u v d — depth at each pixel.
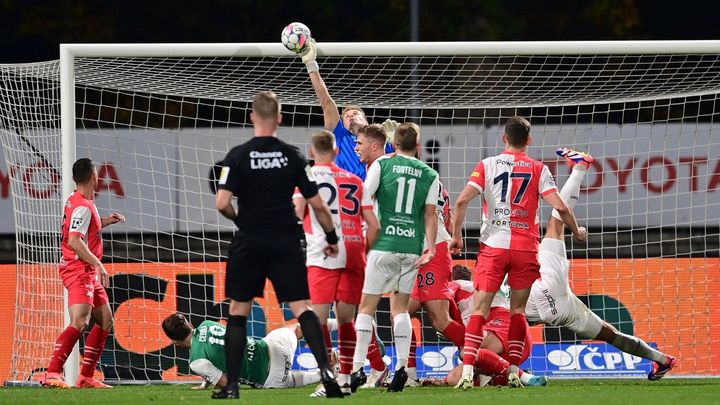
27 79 39.38
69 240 32.56
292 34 32.34
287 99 40.91
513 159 30.17
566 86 41.00
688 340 38.44
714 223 39.75
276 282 24.47
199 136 40.34
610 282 38.78
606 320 38.69
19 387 33.66
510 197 29.95
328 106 32.38
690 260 38.62
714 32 80.38
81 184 33.12
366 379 29.36
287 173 24.45
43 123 39.91
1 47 78.62
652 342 38.53
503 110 48.50
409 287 28.20
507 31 79.19
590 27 80.12
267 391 30.50
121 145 40.19
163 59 38.53
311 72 32.44
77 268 33.16
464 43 36.22
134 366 37.97
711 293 38.53
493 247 29.98
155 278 38.50
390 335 38.16
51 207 38.06
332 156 27.52
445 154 40.00
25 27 76.75
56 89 39.28
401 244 27.80
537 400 24.83
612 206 40.03
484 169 30.19
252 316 37.97
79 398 27.16
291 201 24.66
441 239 31.62
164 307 38.44
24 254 37.94
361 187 27.42
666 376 37.47
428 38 79.25
